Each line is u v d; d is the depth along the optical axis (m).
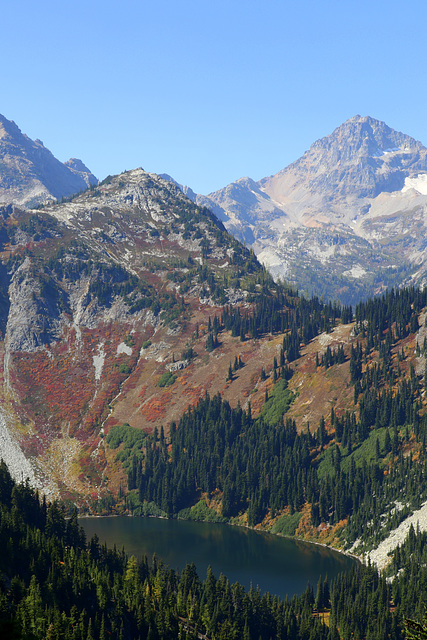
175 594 175.12
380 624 162.38
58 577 155.38
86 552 174.50
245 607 167.50
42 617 139.25
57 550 166.38
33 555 160.50
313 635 162.50
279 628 164.75
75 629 140.38
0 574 149.75
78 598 155.00
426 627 70.50
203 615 164.12
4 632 124.00
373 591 179.50
